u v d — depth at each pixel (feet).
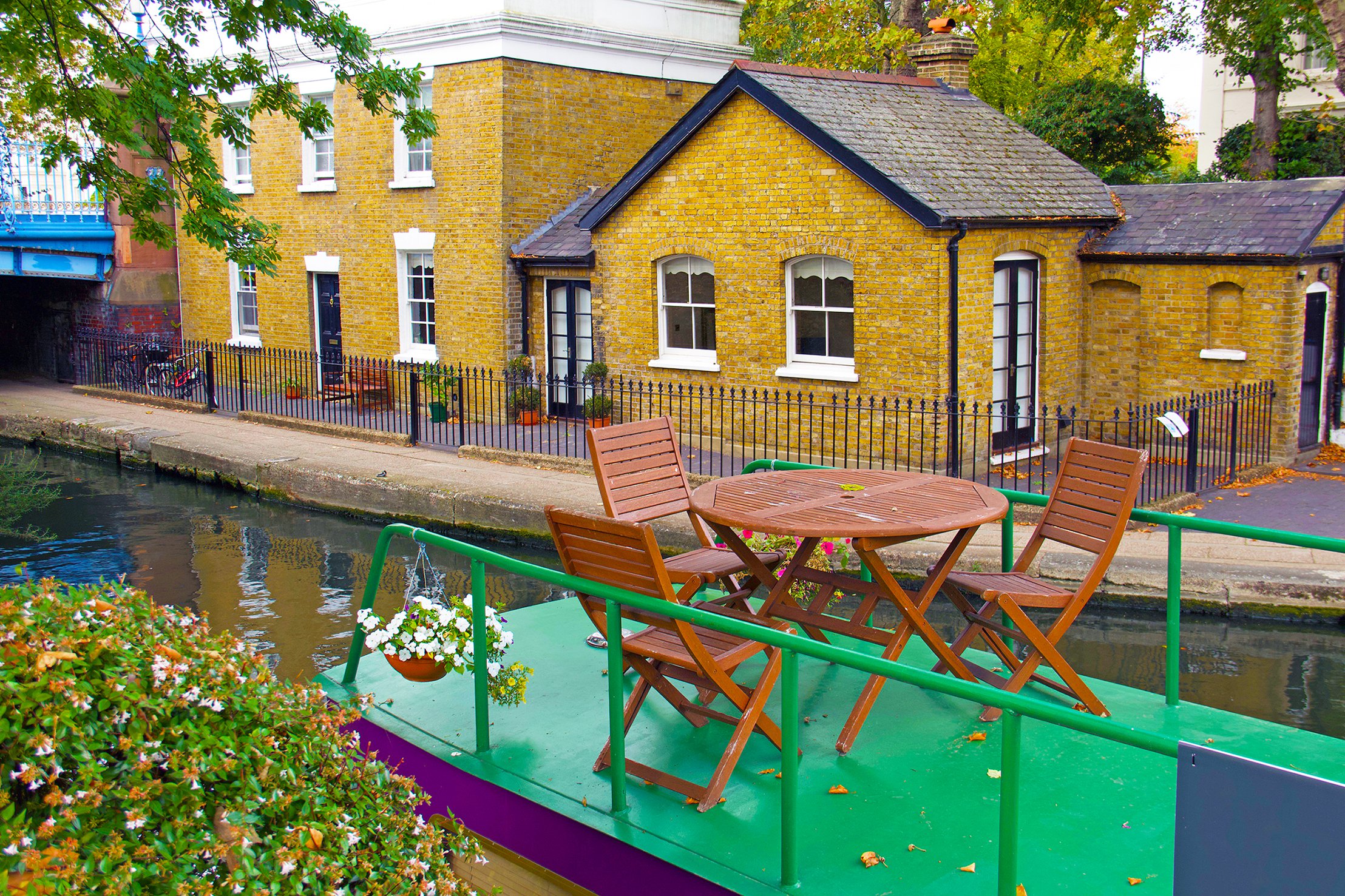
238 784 9.54
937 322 42.93
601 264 54.49
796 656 12.66
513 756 16.90
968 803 15.10
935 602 33.63
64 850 8.07
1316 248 44.57
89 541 42.98
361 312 66.44
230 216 36.29
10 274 73.72
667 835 14.37
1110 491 17.81
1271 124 70.44
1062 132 75.00
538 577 15.74
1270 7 64.34
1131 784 15.58
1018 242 45.55
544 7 58.18
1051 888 13.00
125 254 77.46
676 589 19.67
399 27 60.70
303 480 48.24
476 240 59.41
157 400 69.00
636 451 20.56
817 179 45.70
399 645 18.29
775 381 48.60
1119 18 76.54
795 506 17.97
